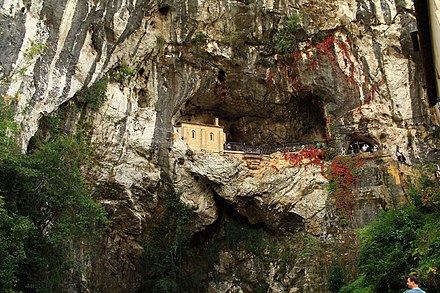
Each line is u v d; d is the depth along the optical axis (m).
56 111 21.45
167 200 25.62
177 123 28.89
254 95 29.64
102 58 23.20
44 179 15.89
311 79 28.52
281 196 26.52
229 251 27.28
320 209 25.56
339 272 21.17
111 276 23.55
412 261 12.66
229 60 27.80
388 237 13.74
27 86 18.47
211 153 27.09
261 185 26.91
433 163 24.83
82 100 22.83
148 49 26.08
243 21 27.33
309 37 28.30
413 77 27.42
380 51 27.91
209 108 31.06
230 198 26.72
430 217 13.60
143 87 26.64
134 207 24.23
